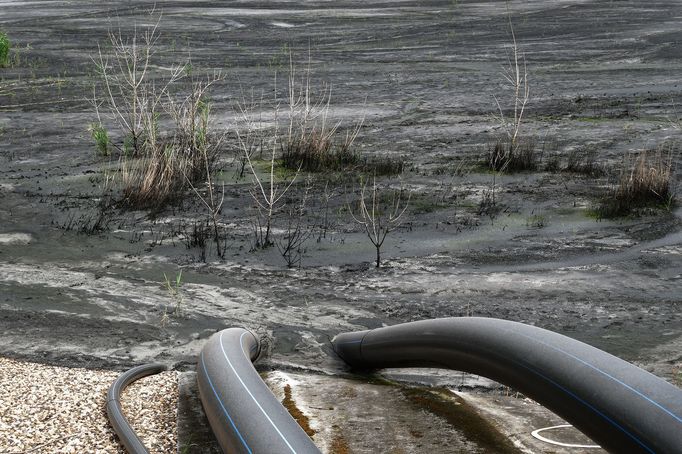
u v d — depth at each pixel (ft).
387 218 28.99
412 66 65.57
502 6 113.80
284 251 25.80
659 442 8.64
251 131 42.78
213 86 56.44
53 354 18.03
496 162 35.70
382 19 99.04
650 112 47.67
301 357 18.11
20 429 12.28
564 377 10.07
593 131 42.96
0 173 35.32
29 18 101.50
